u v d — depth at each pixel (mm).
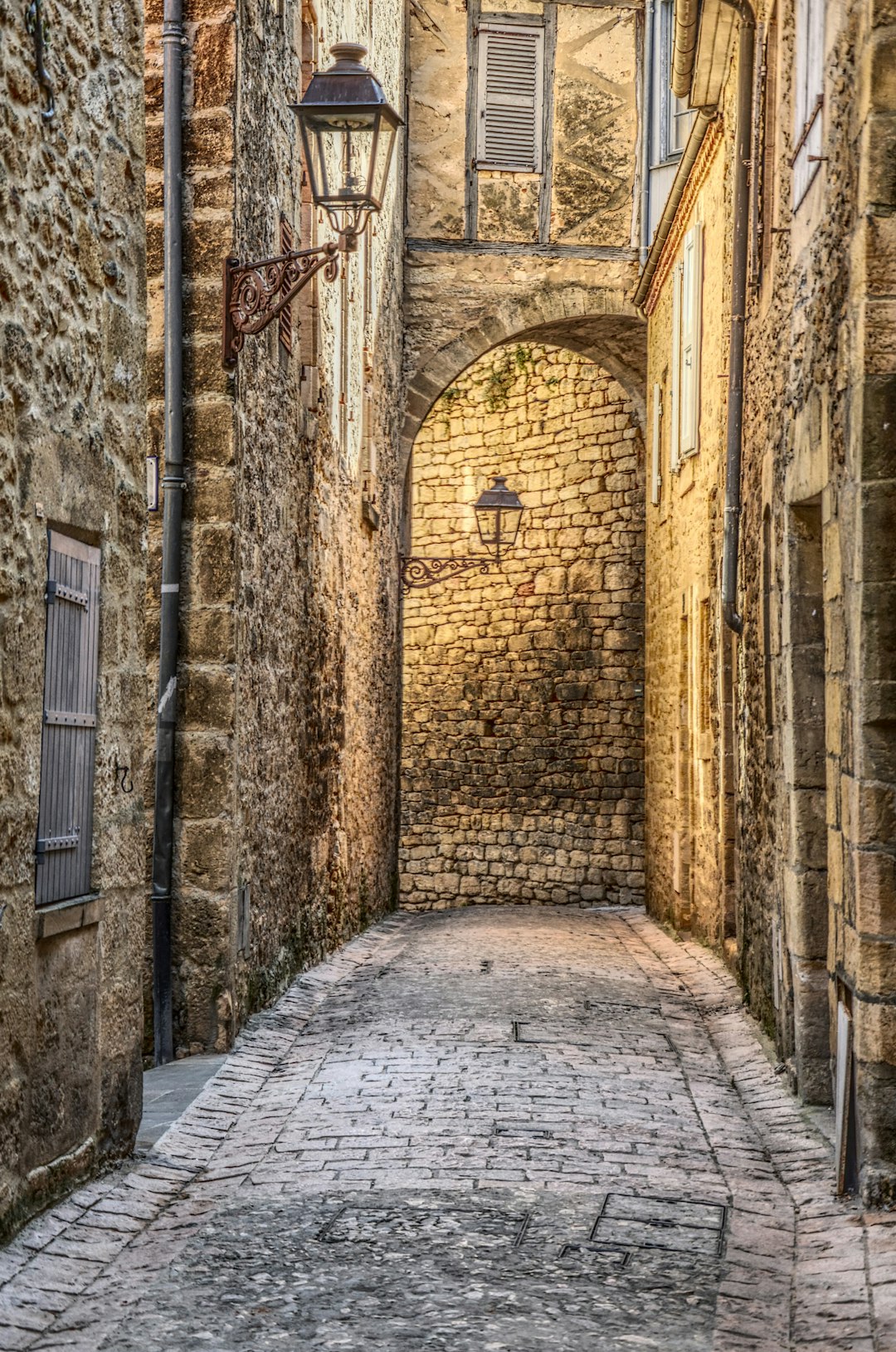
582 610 19516
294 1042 8070
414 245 17906
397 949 12648
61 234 4887
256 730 8555
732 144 10180
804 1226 4871
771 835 7727
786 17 7488
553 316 17891
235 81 7844
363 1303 4031
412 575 17859
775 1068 7164
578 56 17984
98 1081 5312
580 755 19484
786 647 6887
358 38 13344
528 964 11125
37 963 4750
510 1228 4707
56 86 4816
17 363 4473
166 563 7777
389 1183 5215
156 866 7762
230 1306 4012
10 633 4438
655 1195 5105
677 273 14125
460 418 21188
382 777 16250
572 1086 6715
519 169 17938
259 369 8602
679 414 13836
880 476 5086
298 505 10102
